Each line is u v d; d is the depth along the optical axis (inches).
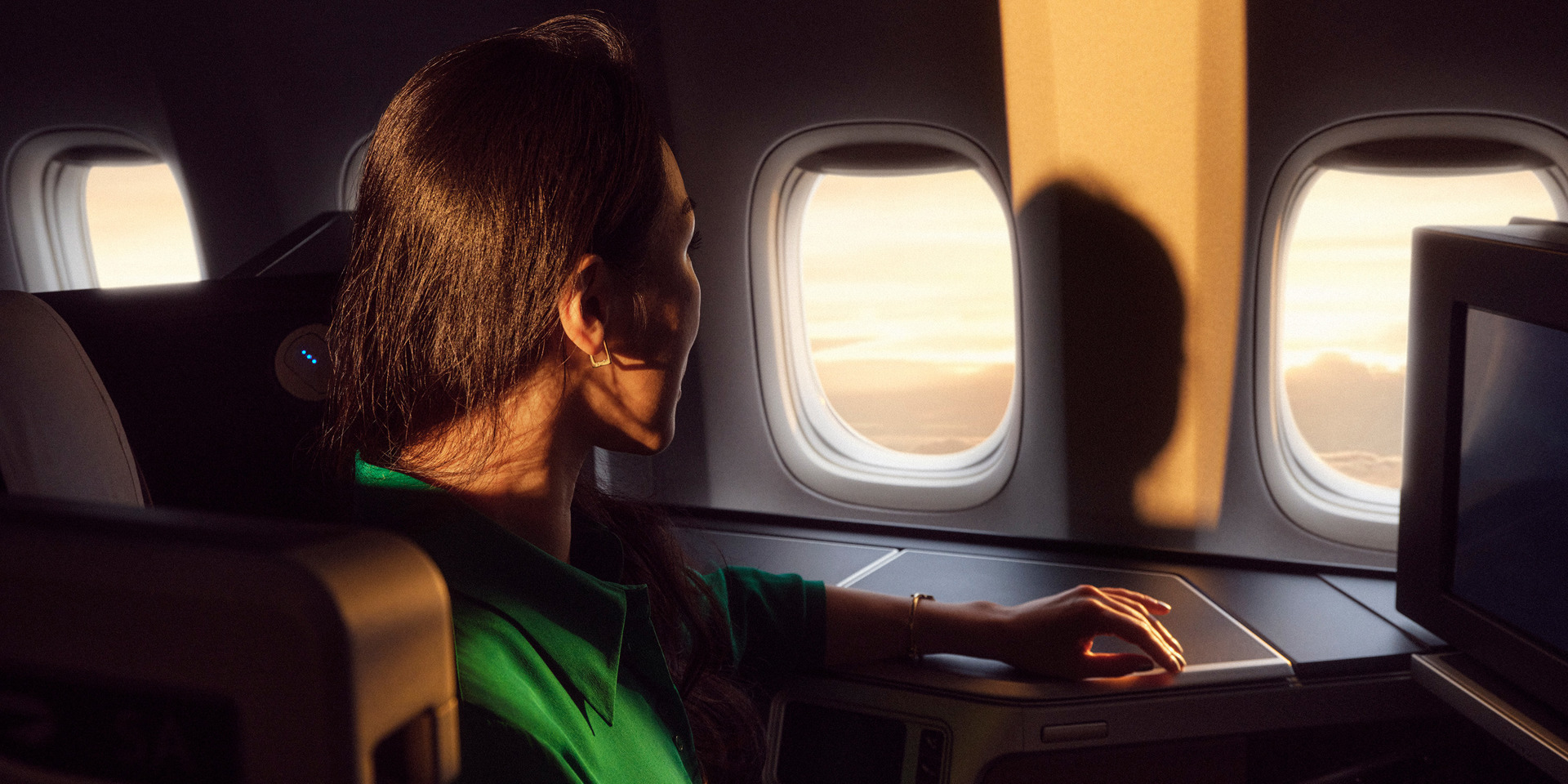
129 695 5.9
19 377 35.7
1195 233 74.5
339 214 68.9
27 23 108.0
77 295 43.4
